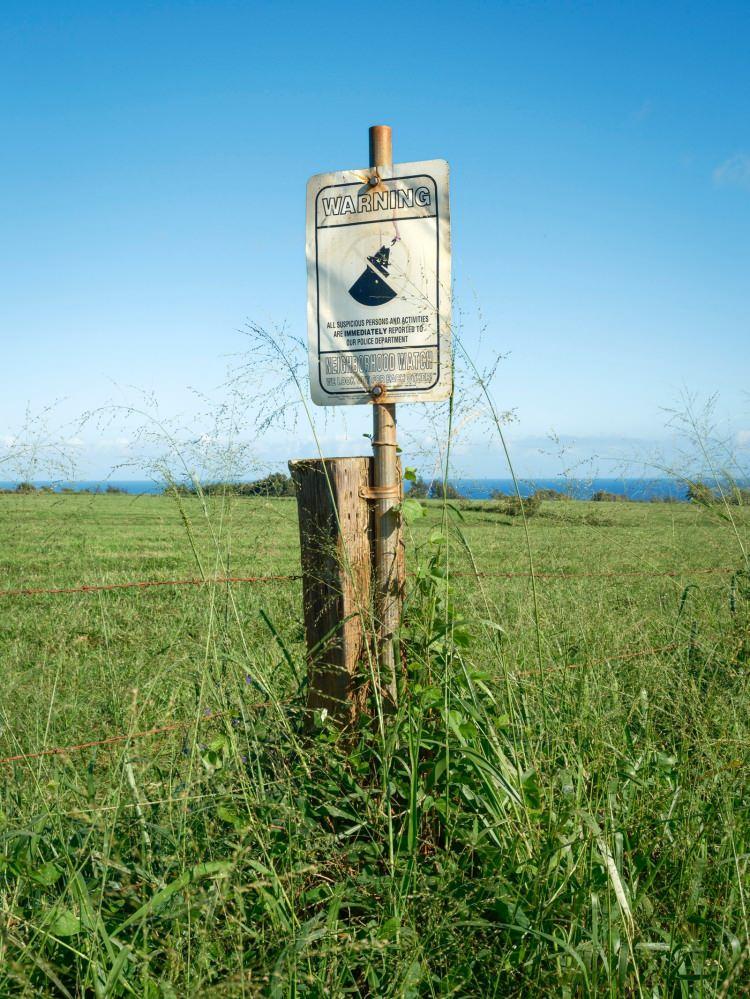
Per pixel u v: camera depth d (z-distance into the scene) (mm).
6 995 1937
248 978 1888
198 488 3268
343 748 3002
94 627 3516
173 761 2691
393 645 3109
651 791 2889
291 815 2406
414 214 3238
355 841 2656
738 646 3631
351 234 3312
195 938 2107
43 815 2416
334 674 3086
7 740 3002
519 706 3178
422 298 3232
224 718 2801
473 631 3695
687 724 3127
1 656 3301
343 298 3328
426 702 2852
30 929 2117
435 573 3086
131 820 2510
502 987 2223
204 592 3285
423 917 2285
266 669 3256
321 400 3359
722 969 2109
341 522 3096
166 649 3209
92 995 2143
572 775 2793
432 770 2760
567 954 2170
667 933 2295
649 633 3773
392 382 3270
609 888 2238
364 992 2271
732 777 2746
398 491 3203
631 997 2123
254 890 2316
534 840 2527
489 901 2285
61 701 3152
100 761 3010
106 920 2293
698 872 2346
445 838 2754
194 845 2350
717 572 4426
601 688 3377
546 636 3727
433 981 2184
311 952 2113
